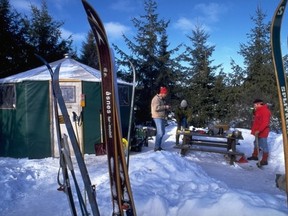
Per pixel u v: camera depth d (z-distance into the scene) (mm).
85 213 2688
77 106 8352
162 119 8602
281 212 3416
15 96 8180
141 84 18016
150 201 4047
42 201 4895
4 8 14719
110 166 2768
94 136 8555
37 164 7316
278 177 6035
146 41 17781
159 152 6910
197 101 17609
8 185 5480
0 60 14992
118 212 2748
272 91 17438
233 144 7797
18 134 8188
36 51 16906
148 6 18031
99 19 2551
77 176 6090
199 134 8141
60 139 2633
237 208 3576
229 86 18484
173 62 18188
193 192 4562
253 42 19562
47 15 17797
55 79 2668
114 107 2725
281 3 3014
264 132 7605
